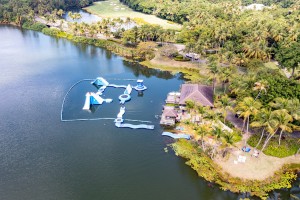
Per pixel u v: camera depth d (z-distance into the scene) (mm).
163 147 86562
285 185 72125
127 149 85938
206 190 71625
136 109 106875
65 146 87312
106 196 70062
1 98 114625
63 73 139500
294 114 77250
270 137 80250
